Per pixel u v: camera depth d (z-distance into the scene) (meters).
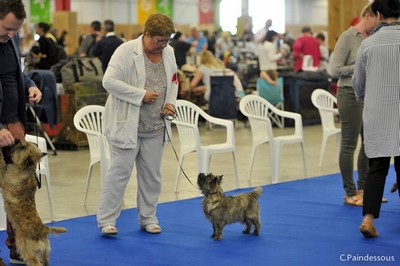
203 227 5.93
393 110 5.20
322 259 4.91
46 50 12.79
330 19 15.34
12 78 4.53
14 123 4.56
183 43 15.20
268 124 8.22
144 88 5.50
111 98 5.58
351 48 6.46
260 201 7.02
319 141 12.07
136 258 4.98
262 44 14.77
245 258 4.95
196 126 7.53
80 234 5.70
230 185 8.05
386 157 5.33
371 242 5.36
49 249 4.40
